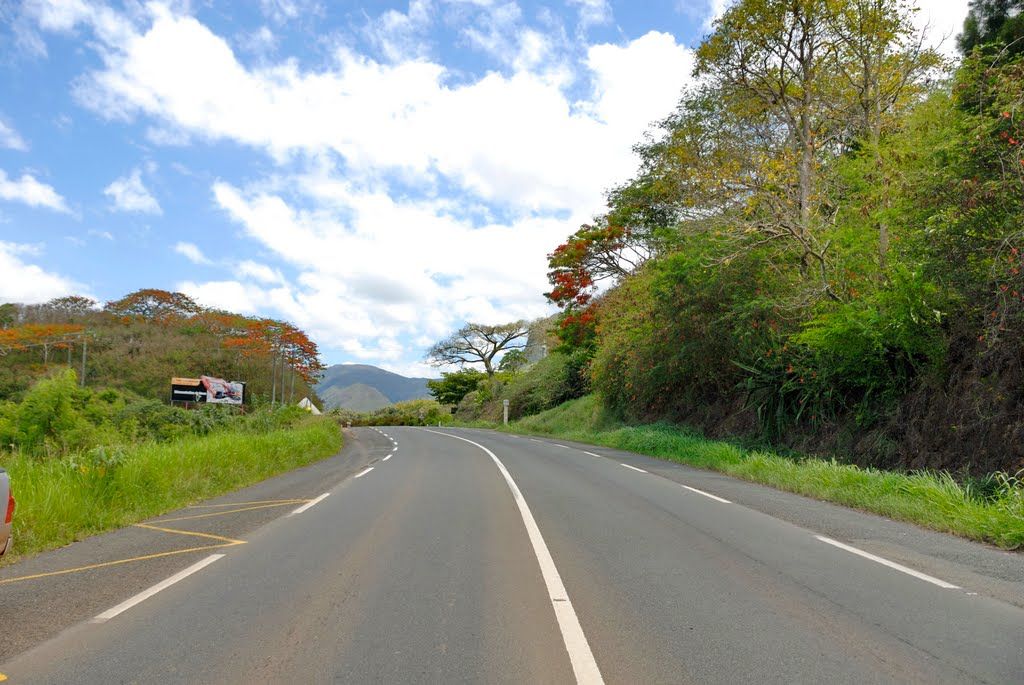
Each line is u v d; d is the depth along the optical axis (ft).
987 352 42.63
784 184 70.18
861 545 27.14
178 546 26.58
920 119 57.31
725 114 88.12
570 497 40.32
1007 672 14.20
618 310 104.58
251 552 25.41
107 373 297.33
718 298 74.54
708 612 18.22
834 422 62.90
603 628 16.92
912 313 47.78
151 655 15.06
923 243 46.06
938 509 33.30
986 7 66.80
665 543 27.09
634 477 51.60
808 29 71.10
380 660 14.80
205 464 46.50
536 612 18.15
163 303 396.37
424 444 98.22
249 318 378.73
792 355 66.90
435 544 26.73
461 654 15.16
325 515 34.01
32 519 27.61
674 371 86.79
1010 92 40.45
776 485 47.21
